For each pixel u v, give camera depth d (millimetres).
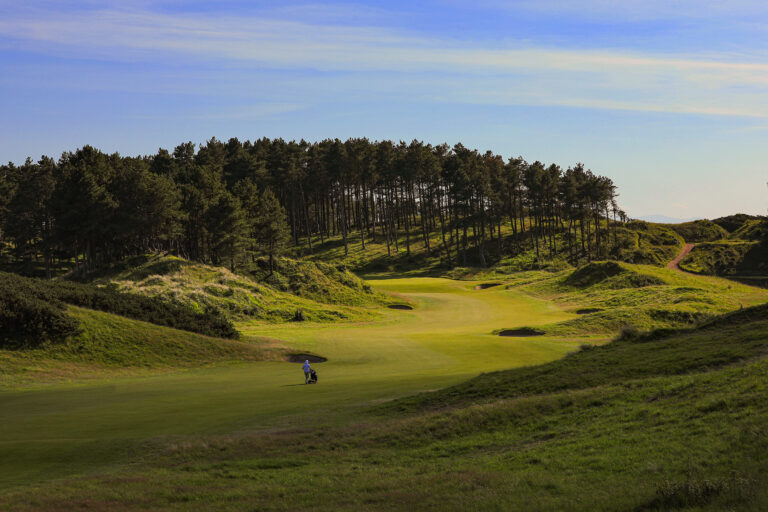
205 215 96000
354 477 16578
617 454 15664
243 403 29422
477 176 142875
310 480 16406
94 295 57562
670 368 25984
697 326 35000
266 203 107062
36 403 32594
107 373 45219
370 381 35875
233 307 78062
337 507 13609
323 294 97062
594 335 64000
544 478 14453
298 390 33562
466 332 70375
